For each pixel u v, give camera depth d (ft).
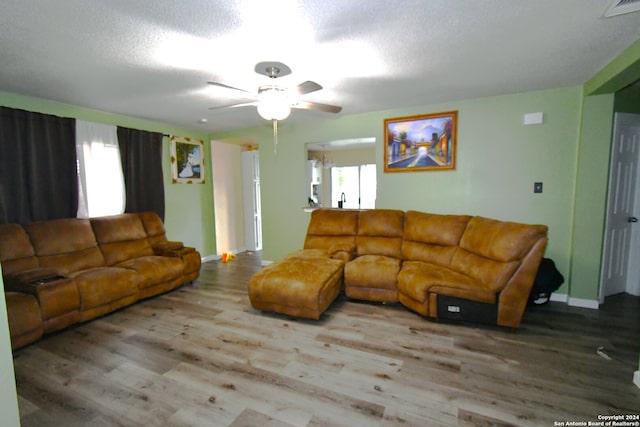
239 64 7.71
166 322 9.24
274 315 9.70
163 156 14.89
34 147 10.09
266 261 16.25
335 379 6.41
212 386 6.23
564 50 7.22
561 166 10.39
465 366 6.82
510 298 8.26
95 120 12.05
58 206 10.79
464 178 11.78
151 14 5.45
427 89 10.11
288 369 6.78
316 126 14.34
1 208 9.37
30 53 6.94
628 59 7.09
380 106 12.23
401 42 6.69
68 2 5.04
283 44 6.70
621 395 5.83
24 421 5.34
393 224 12.18
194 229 16.67
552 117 10.35
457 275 9.30
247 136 16.20
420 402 5.70
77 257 10.37
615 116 9.84
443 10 5.46
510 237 8.45
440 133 11.98
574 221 10.21
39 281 8.17
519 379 6.35
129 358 7.28
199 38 6.37
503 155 11.12
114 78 8.55
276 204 15.70
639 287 11.13
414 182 12.63
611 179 10.16
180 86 9.25
